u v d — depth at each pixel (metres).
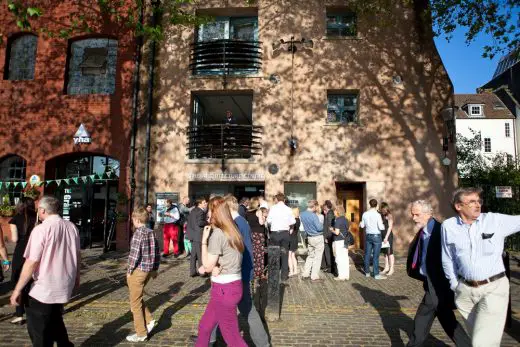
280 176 13.09
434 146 13.13
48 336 3.76
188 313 6.00
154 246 4.93
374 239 9.15
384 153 13.12
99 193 14.18
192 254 8.93
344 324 5.55
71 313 5.97
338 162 13.10
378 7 13.25
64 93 14.05
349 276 9.32
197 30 14.47
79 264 4.16
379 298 7.12
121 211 13.09
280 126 13.34
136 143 13.54
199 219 8.97
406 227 12.83
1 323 5.46
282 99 13.48
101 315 5.85
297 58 13.64
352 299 7.04
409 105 13.30
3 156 13.79
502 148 40.62
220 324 3.79
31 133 13.78
